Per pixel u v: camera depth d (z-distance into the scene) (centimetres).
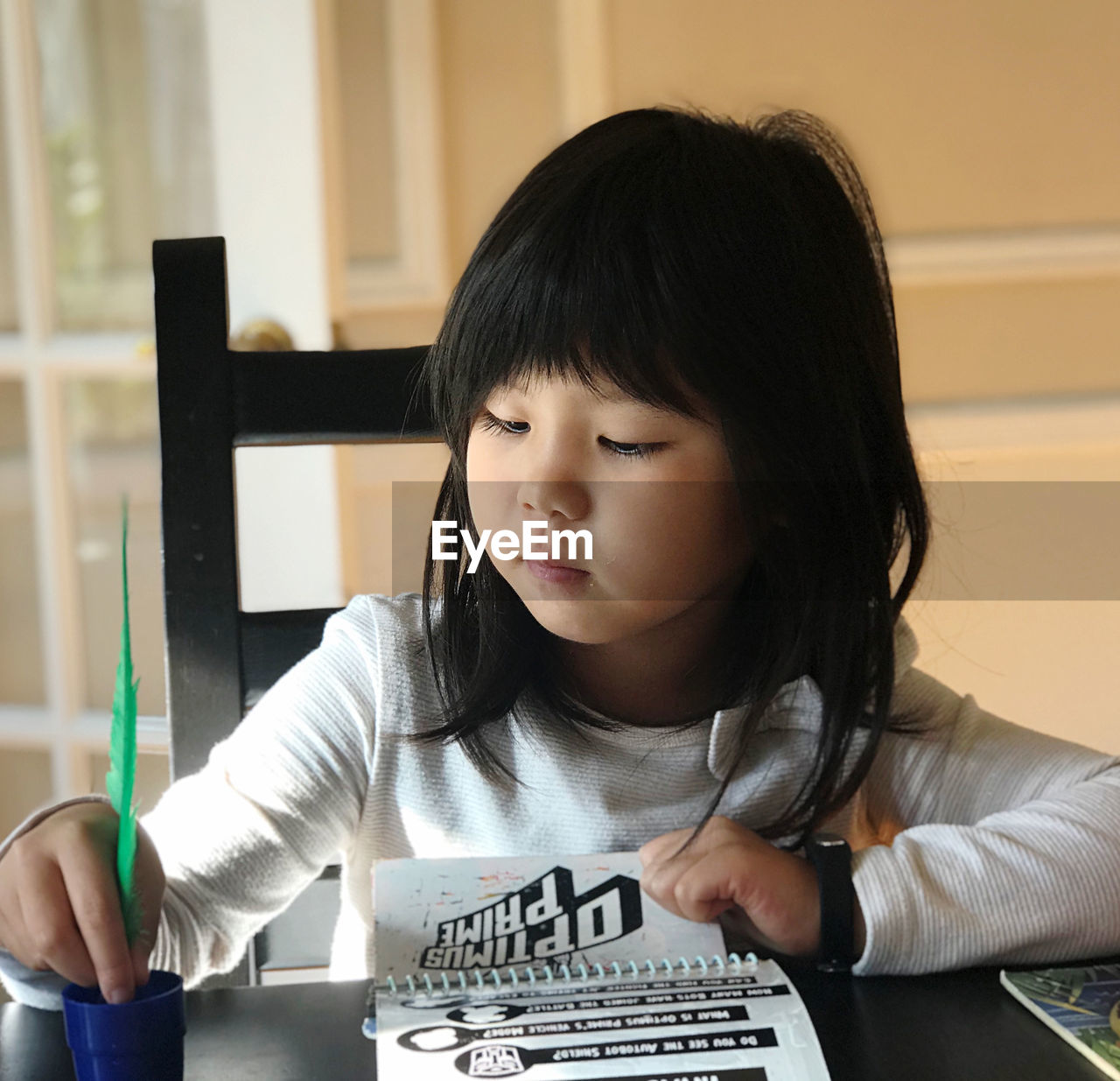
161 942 69
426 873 62
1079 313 208
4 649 201
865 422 75
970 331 206
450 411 71
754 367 64
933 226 204
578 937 60
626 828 79
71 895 56
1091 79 204
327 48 153
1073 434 206
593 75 196
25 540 199
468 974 57
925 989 60
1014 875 64
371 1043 54
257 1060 53
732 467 65
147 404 203
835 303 70
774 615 74
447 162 204
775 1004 54
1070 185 206
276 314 151
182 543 81
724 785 71
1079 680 172
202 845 73
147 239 210
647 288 62
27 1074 52
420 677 80
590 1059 50
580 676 77
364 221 206
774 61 198
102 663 195
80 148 206
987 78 202
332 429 82
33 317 177
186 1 203
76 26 204
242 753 77
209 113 153
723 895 62
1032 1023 56
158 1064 48
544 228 64
